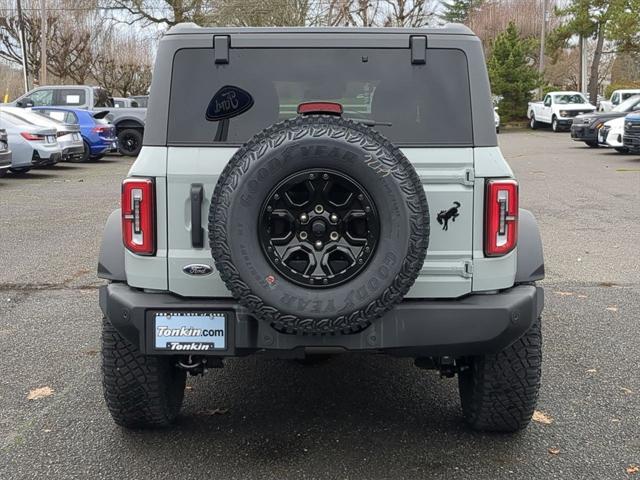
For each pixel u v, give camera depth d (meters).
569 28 43.06
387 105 3.43
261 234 3.02
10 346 5.21
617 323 5.78
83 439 3.73
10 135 15.95
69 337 5.42
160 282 3.30
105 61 45.25
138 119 22.45
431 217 3.27
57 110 20.27
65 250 8.46
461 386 3.89
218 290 3.29
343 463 3.48
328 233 3.03
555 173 16.52
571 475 3.37
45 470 3.41
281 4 35.31
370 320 3.04
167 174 3.27
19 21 38.38
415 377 4.68
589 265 7.75
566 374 4.68
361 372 4.77
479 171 3.26
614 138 20.95
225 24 35.91
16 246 8.66
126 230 3.30
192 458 3.54
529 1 54.53
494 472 3.39
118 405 3.62
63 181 15.73
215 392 4.41
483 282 3.29
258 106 3.42
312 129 2.99
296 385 4.54
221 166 3.27
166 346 3.24
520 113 40.06
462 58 3.41
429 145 3.29
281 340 3.19
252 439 3.75
